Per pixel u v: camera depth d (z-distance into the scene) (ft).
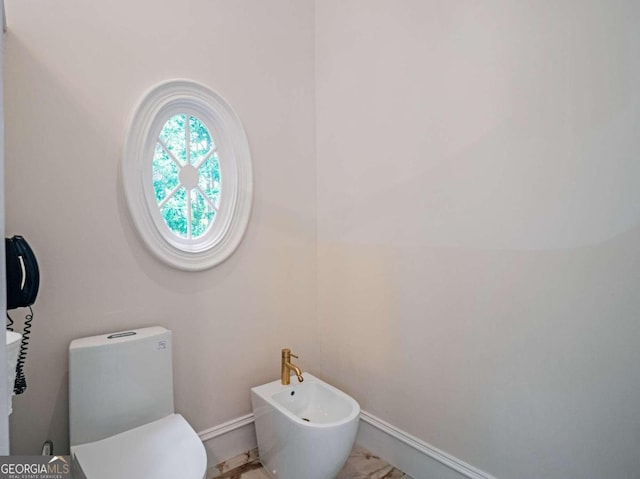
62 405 4.49
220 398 5.94
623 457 3.70
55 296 4.45
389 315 5.96
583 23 3.84
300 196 7.04
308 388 6.03
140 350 4.63
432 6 5.22
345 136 6.65
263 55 6.45
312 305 7.23
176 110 5.52
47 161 4.39
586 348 3.92
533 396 4.33
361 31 6.28
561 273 4.07
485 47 4.64
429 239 5.35
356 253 6.51
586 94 3.84
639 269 3.57
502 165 4.51
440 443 5.29
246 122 6.23
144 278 5.14
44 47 4.36
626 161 3.62
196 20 5.63
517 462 4.48
